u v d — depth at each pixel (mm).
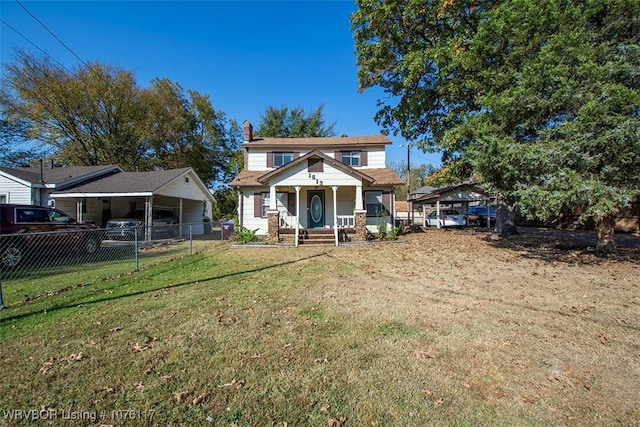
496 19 9992
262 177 13422
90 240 9602
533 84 8000
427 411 2410
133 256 10016
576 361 3176
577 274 7074
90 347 3418
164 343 3525
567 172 7000
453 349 3422
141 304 4910
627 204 6941
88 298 5238
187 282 6391
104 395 2580
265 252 10891
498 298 5293
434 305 4914
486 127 8789
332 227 16031
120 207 18953
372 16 13977
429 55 13117
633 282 6285
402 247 12039
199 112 35656
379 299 5230
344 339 3658
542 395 2615
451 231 19406
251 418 2332
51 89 24109
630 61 7633
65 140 26969
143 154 31359
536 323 4160
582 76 7676
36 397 2537
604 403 2514
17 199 14922
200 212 21562
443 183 15305
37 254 8195
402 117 16484
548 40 8281
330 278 6793
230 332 3842
